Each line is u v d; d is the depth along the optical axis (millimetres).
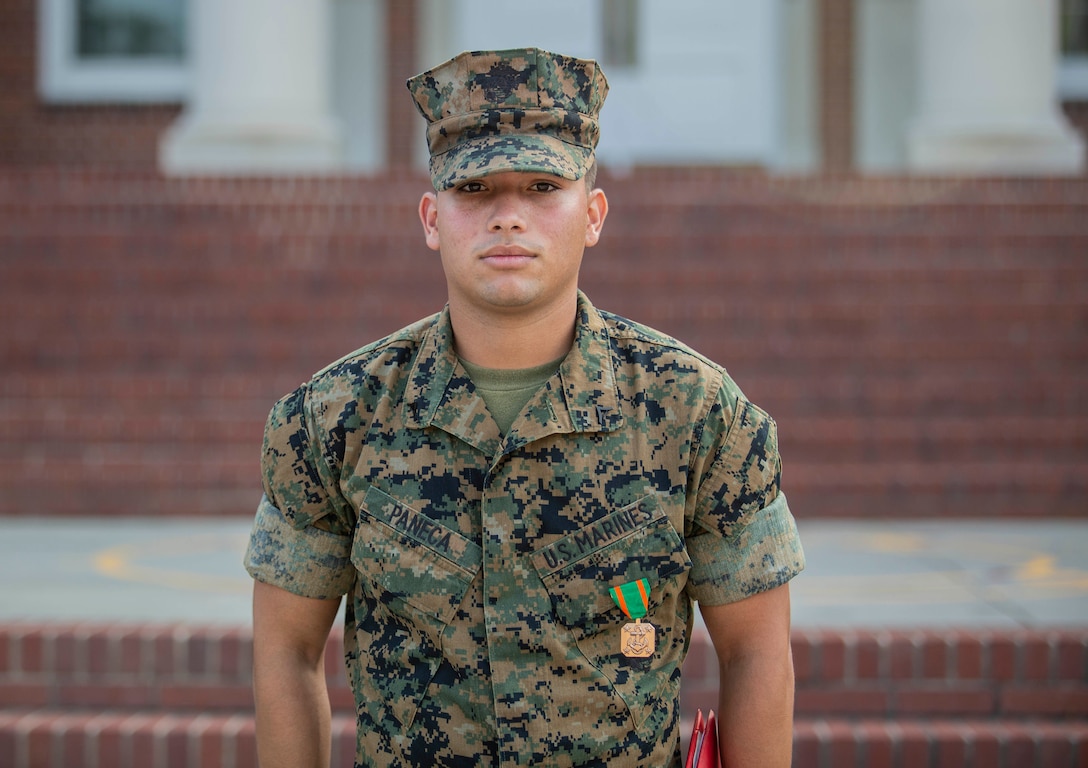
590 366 1761
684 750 3643
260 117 9672
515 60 1704
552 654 1694
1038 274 7969
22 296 8102
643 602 1708
